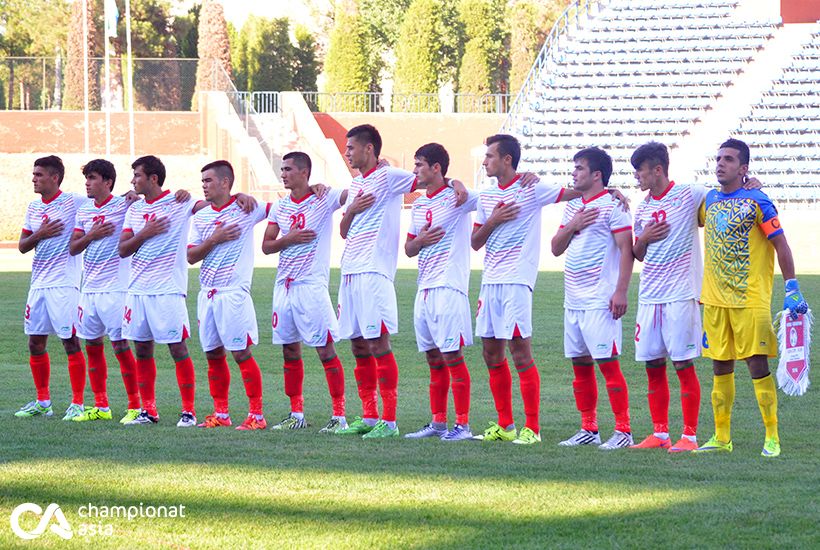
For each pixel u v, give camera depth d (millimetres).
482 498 9750
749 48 65688
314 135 65312
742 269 12039
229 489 10156
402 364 20797
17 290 34812
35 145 67750
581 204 13242
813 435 13312
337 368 14086
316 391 17844
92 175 14992
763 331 11898
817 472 10891
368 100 78312
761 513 9141
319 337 13977
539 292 33500
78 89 69312
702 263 12969
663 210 12617
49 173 15281
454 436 13336
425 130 71562
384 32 107500
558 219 49812
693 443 12461
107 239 14930
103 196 15062
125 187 61531
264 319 27391
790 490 10016
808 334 12086
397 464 11422
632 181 58531
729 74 64250
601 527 8766
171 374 19859
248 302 14336
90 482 10461
